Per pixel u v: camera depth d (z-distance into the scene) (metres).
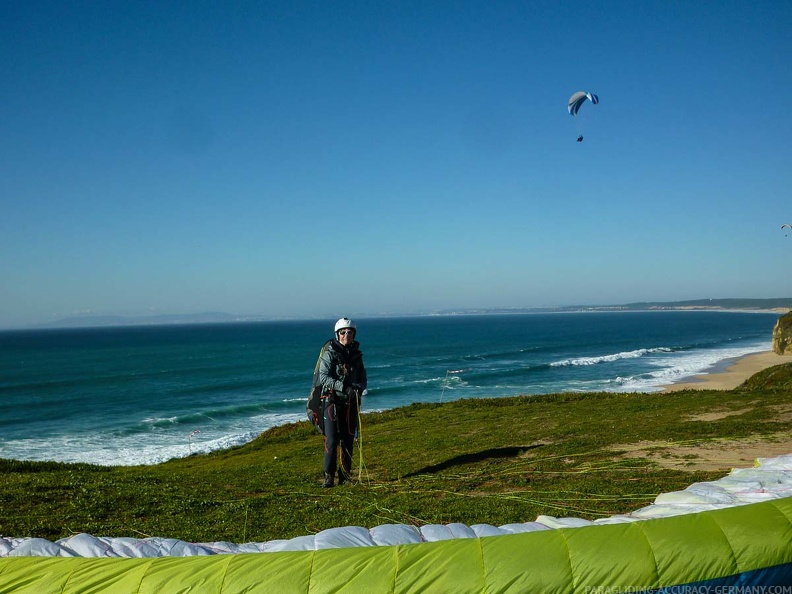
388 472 10.62
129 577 3.94
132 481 10.37
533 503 7.11
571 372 55.97
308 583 3.73
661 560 3.66
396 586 3.67
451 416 20.52
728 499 5.43
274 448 19.34
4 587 3.99
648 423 14.20
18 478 10.73
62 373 68.31
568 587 3.61
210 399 46.34
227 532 6.42
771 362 58.12
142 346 126.38
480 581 3.65
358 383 9.39
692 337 116.62
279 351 101.94
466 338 129.62
